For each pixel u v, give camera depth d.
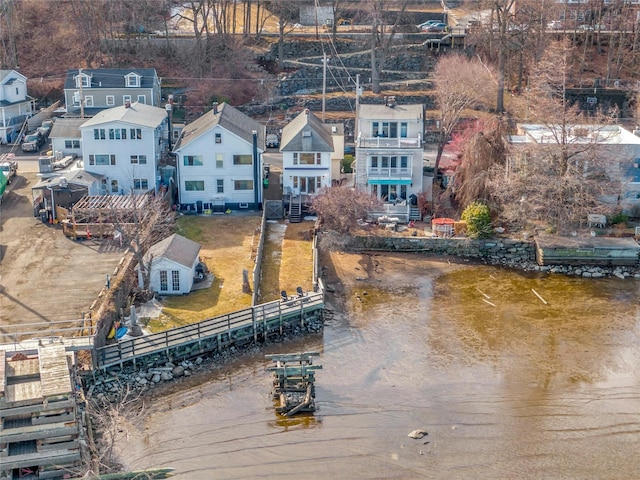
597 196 73.88
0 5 112.50
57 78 106.50
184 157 75.62
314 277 61.97
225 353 54.59
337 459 44.41
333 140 81.69
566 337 57.88
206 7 119.88
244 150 75.75
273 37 113.88
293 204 76.00
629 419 48.44
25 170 82.31
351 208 71.19
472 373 53.03
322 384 51.47
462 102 90.38
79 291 57.94
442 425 47.53
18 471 39.38
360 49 113.00
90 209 67.69
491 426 47.50
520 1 104.88
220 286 61.41
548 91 83.81
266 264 66.19
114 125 74.75
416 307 61.97
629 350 56.25
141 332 54.06
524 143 75.94
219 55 108.44
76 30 111.94
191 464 43.81
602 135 76.75
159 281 59.84
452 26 116.88
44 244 65.88
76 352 49.62
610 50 105.62
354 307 61.62
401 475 43.25
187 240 63.12
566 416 48.62
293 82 106.06
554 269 69.06
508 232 72.88
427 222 75.38
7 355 45.78
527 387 51.59
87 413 45.00
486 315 60.97
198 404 49.16
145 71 96.62
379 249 72.06
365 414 48.41
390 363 53.97
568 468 44.09
